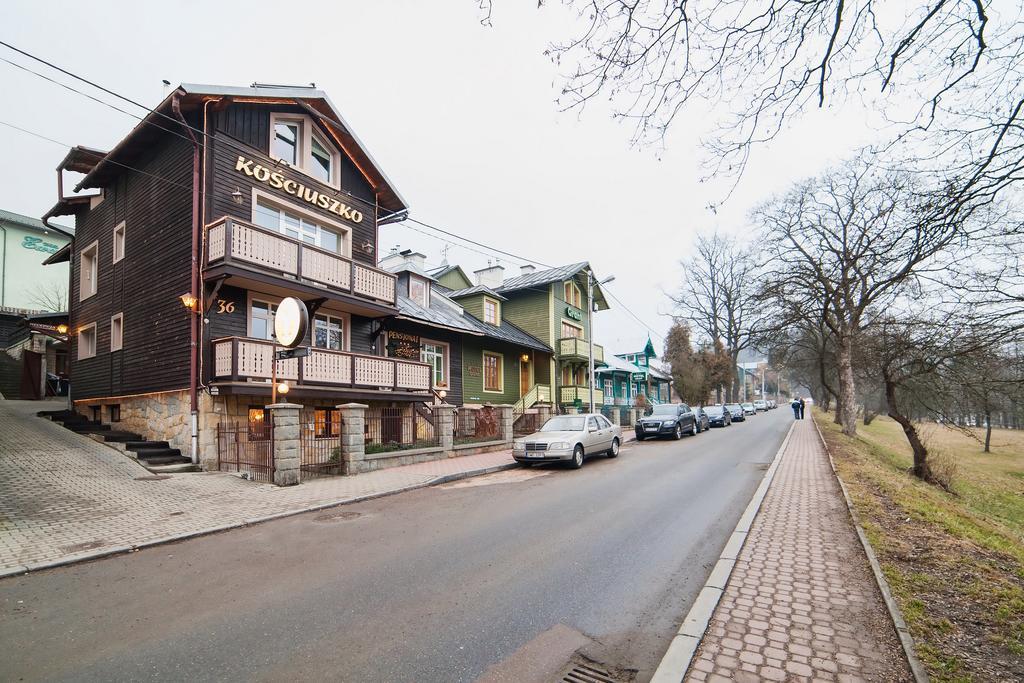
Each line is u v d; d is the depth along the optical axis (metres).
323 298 13.80
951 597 4.50
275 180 13.83
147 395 13.44
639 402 36.66
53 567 5.58
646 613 4.41
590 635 4.02
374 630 4.07
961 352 10.20
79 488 9.16
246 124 13.34
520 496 9.59
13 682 3.34
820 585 4.89
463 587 4.98
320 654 3.69
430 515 8.05
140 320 14.03
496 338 21.92
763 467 13.29
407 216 18.23
